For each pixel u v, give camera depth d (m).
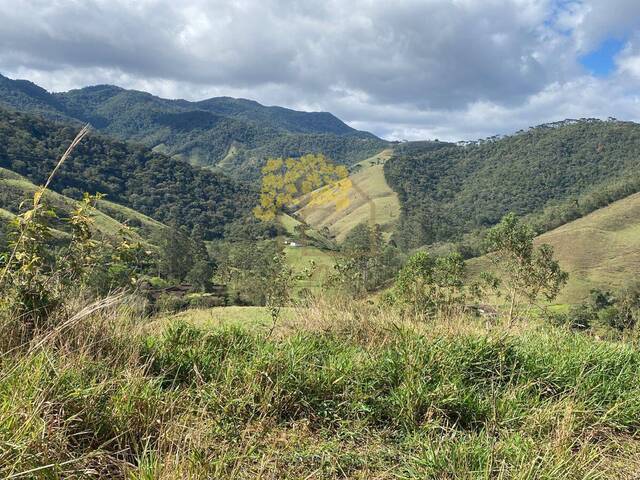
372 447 2.68
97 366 2.88
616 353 4.18
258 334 4.29
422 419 3.01
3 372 2.39
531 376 3.67
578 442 2.83
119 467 2.12
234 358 3.47
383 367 3.49
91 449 2.27
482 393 3.44
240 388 2.99
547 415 3.01
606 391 3.46
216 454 2.35
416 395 3.08
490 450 2.47
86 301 3.71
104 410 2.45
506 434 2.79
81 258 3.94
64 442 2.07
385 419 3.06
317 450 2.55
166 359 3.37
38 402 2.21
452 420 3.04
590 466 2.54
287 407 2.99
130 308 4.21
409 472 2.38
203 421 2.66
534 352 4.07
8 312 3.17
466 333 4.30
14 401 2.16
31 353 2.59
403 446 2.70
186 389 2.96
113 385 2.69
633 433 3.06
